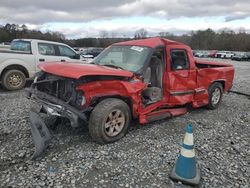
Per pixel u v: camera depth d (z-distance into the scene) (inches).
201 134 212.5
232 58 1808.6
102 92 179.6
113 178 143.2
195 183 139.6
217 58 2017.7
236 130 227.0
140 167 155.6
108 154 169.3
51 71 182.5
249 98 366.6
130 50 226.5
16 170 147.1
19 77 364.5
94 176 144.3
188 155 143.3
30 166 151.6
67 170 148.7
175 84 233.9
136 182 140.7
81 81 173.5
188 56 248.1
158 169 154.4
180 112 244.1
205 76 268.8
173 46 234.8
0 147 173.5
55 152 169.2
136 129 214.8
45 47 393.4
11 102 286.2
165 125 228.7
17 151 168.4
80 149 174.4
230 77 307.7
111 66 214.2
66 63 200.7
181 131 216.5
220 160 168.7
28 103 280.4
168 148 182.2
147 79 223.6
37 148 159.5
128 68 210.5
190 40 3462.1
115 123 186.1
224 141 200.2
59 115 176.6
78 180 139.9
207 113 275.9
